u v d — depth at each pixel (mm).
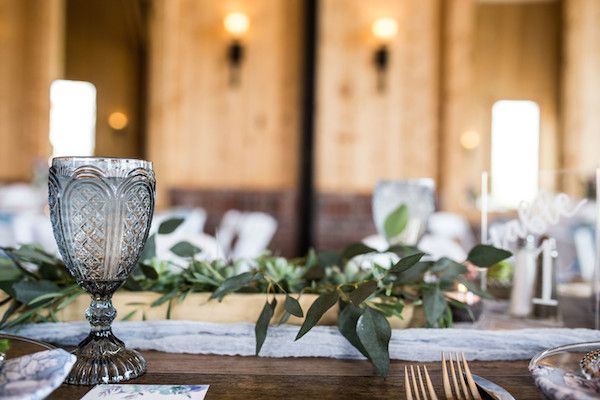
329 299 621
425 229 1075
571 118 5758
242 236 3324
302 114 5727
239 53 5719
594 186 917
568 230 1005
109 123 6480
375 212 1100
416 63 5680
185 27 5730
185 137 5777
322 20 5668
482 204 976
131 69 6441
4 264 796
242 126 5793
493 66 6559
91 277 575
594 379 471
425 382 578
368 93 5691
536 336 665
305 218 5738
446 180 5594
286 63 5773
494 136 6586
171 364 635
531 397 538
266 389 555
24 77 5836
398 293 740
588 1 5703
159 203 5621
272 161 5805
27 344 595
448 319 729
